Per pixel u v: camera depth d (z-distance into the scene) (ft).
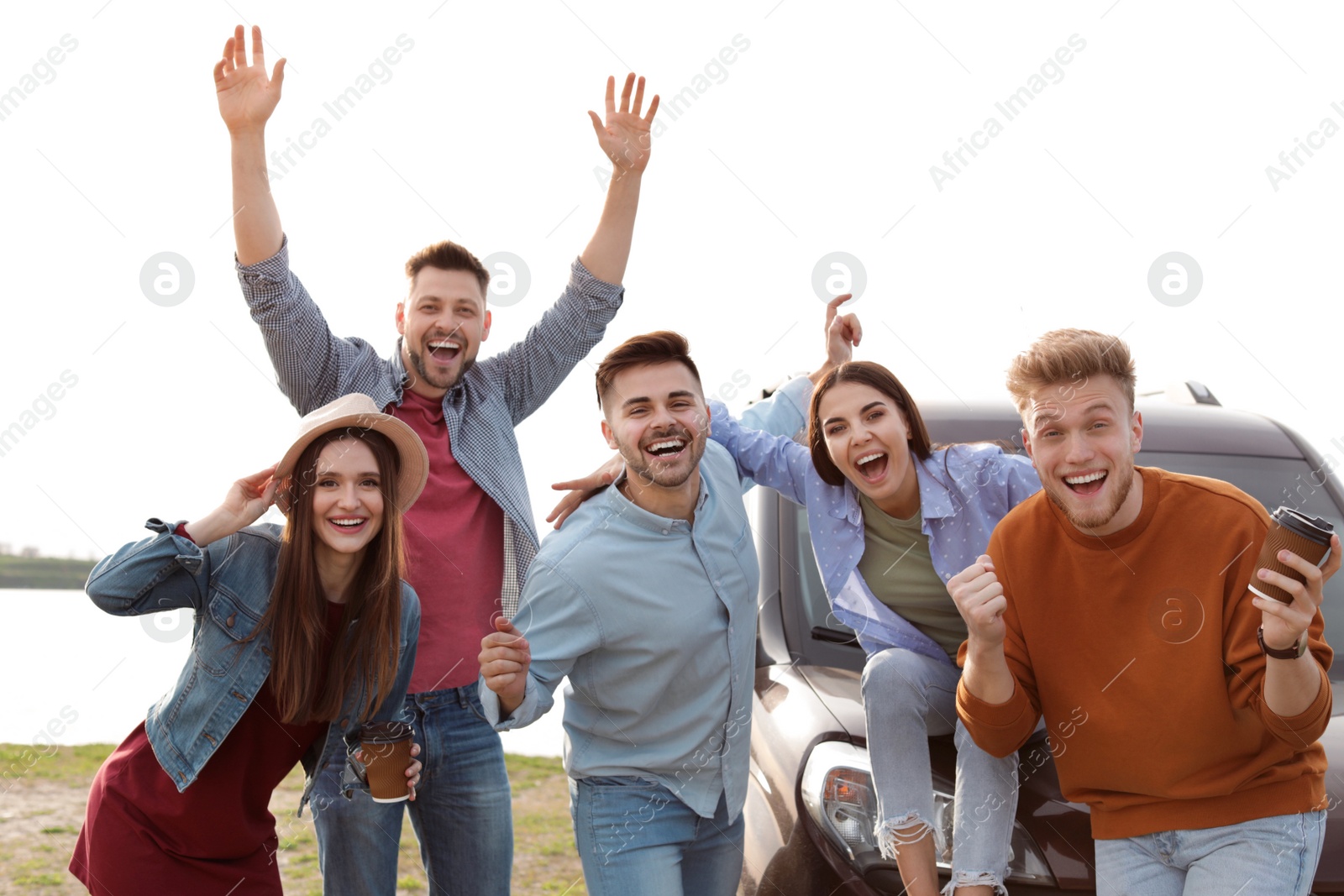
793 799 8.96
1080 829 7.95
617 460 9.36
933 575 9.38
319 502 8.19
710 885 9.32
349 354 10.31
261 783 8.57
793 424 11.06
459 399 10.45
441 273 10.11
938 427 11.53
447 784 9.73
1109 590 7.72
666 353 8.58
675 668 8.65
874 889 8.28
